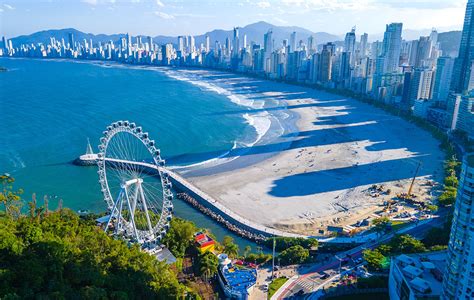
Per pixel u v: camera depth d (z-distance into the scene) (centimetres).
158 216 18462
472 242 10425
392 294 13325
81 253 11088
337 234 19000
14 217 14488
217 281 14025
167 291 11544
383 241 17912
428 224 19650
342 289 13825
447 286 11400
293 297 13462
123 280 10800
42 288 9294
